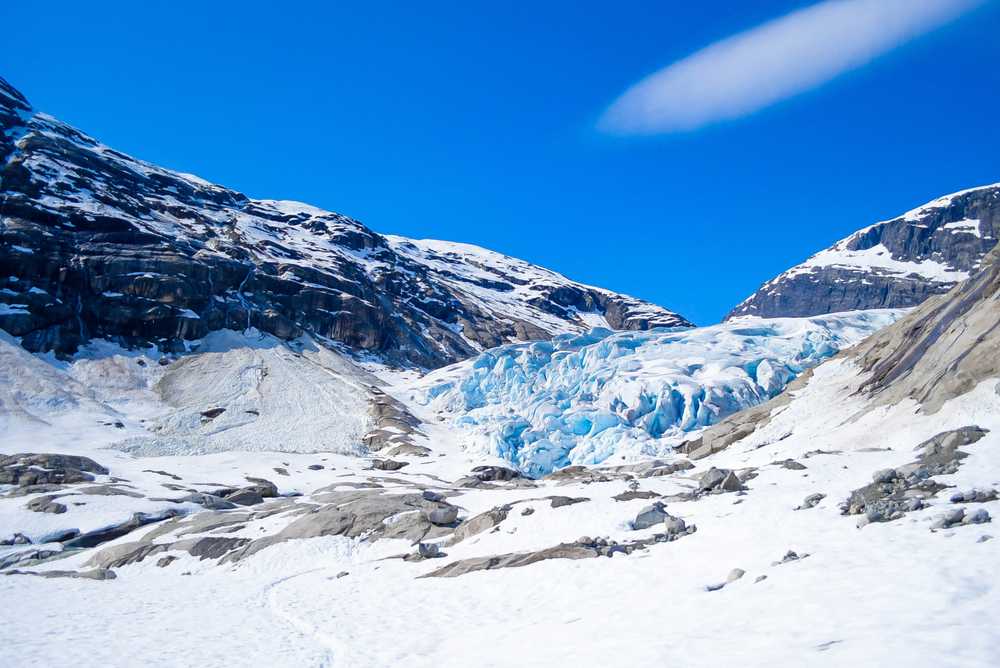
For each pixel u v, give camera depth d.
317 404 104.06
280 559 38.66
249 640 22.97
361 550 38.56
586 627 18.11
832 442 45.53
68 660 20.89
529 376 108.88
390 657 18.91
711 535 25.92
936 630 12.18
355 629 23.25
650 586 21.53
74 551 48.03
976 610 12.97
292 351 123.44
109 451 80.00
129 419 93.44
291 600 29.89
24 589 36.31
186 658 20.75
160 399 101.56
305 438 92.44
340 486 65.19
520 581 25.77
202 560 41.81
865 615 13.83
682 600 18.67
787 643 12.99
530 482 63.38
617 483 39.44
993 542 17.75
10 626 26.59
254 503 62.03
